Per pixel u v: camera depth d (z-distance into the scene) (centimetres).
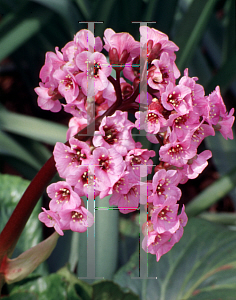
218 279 70
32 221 75
